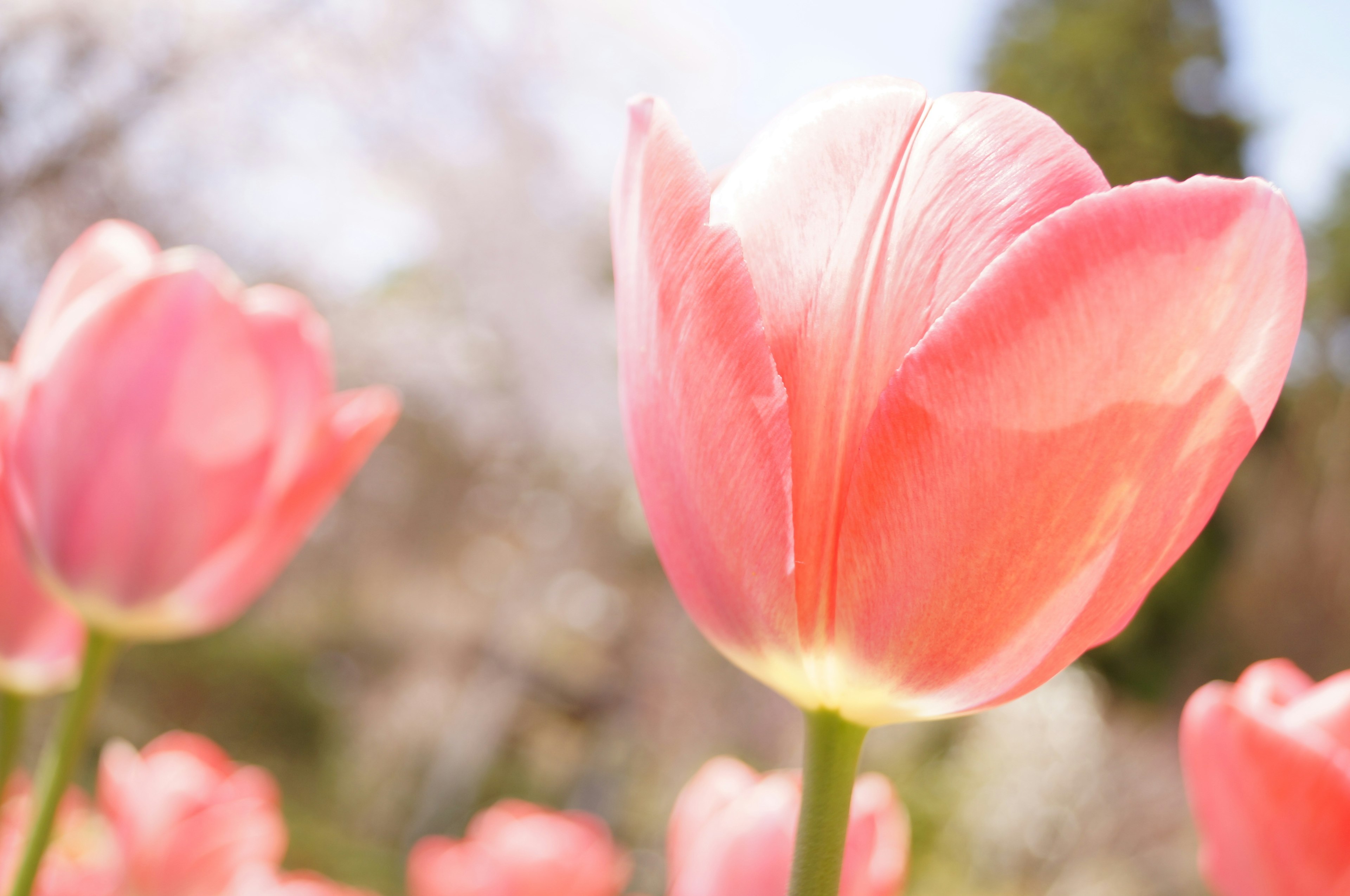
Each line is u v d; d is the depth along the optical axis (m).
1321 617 4.69
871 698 0.28
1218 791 0.33
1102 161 5.54
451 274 3.53
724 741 3.66
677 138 0.28
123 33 2.29
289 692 4.18
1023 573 0.27
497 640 4.29
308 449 0.37
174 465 0.36
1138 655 4.79
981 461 0.27
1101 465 0.27
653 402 0.29
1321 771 0.32
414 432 3.70
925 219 0.28
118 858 0.46
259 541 0.36
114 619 0.36
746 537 0.28
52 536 0.35
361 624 4.25
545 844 0.59
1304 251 0.27
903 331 0.28
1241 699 0.34
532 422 3.77
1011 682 0.28
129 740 3.41
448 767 4.21
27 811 0.45
